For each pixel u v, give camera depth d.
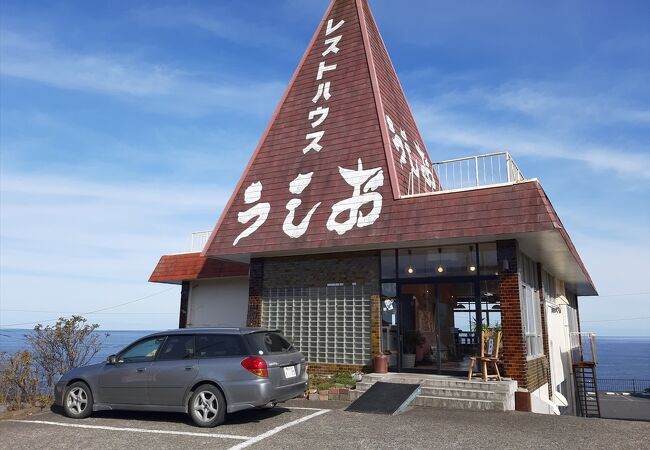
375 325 13.57
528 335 13.18
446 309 13.02
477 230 11.56
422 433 7.66
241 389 7.96
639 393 56.22
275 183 15.66
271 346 8.75
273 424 8.27
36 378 11.26
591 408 26.92
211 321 19.42
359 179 14.15
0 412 9.45
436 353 12.89
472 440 7.20
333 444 6.94
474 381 11.14
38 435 7.59
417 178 16.14
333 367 13.93
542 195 11.26
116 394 8.77
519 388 11.46
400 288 13.68
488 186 12.01
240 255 15.35
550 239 12.13
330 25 18.88
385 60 19.31
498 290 12.41
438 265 13.28
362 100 15.86
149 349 9.02
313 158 15.51
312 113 16.70
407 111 19.86
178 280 20.05
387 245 13.26
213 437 7.34
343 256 14.52
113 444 7.00
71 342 13.48
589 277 21.30
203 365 8.30
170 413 9.40
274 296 15.36
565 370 21.12
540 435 7.54
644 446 6.85
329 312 14.41
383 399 10.36
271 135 17.02
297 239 13.95
